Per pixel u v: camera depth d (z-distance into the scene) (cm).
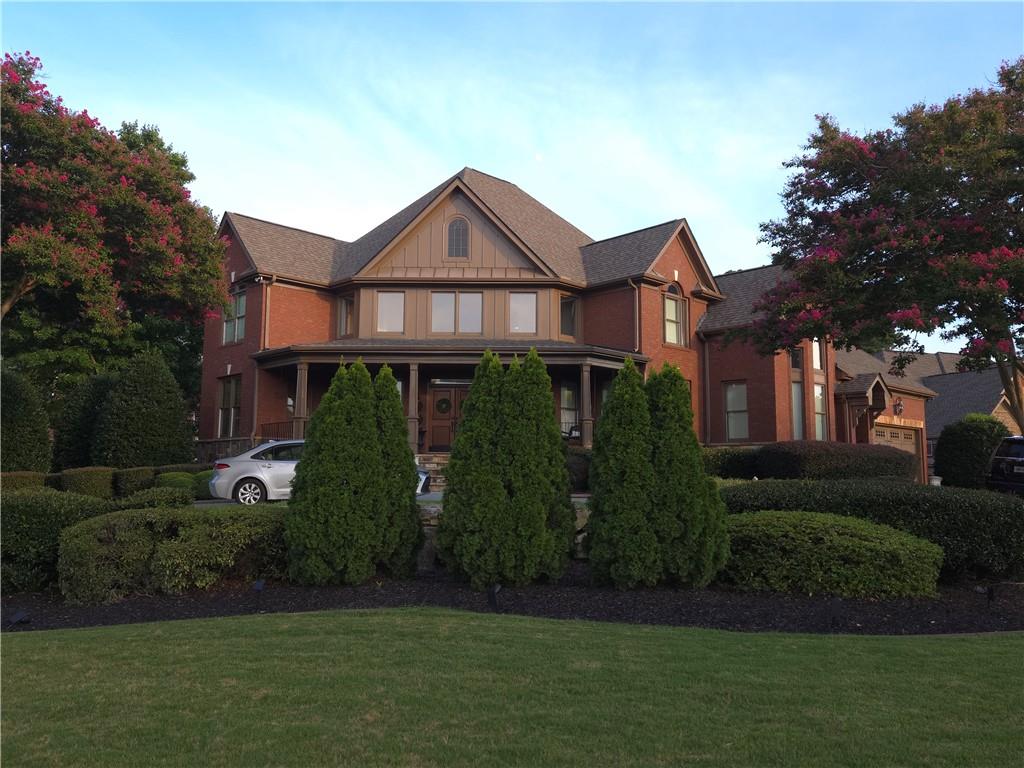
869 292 1248
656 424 866
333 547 867
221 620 723
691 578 845
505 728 422
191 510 914
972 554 884
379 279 2414
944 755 387
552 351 2153
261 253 2473
